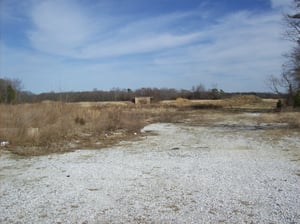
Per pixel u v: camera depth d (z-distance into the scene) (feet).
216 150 37.83
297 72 94.68
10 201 19.89
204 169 27.68
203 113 121.08
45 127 47.19
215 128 65.62
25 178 25.29
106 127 58.18
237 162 30.55
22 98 100.78
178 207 18.45
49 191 21.83
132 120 69.36
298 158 31.91
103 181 24.14
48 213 17.87
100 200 19.88
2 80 122.31
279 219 16.56
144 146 41.57
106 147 40.78
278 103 133.90
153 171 27.14
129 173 26.50
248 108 154.20
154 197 20.27
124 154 35.63
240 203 18.95
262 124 72.28
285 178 24.26
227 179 24.22
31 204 19.33
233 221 16.38
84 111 66.95
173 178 24.76
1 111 49.60
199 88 244.63
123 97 233.14
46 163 30.83
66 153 36.24
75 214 17.66
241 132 56.80
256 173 25.95
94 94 227.81
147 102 184.44
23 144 40.32
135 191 21.58
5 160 32.22
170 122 83.10
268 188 21.77
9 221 16.85
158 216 17.19
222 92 238.07
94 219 16.93
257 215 17.11
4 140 40.47
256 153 35.29
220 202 19.16
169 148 39.75
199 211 17.79
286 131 55.77
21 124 45.52
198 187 22.26
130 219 16.87
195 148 39.58
